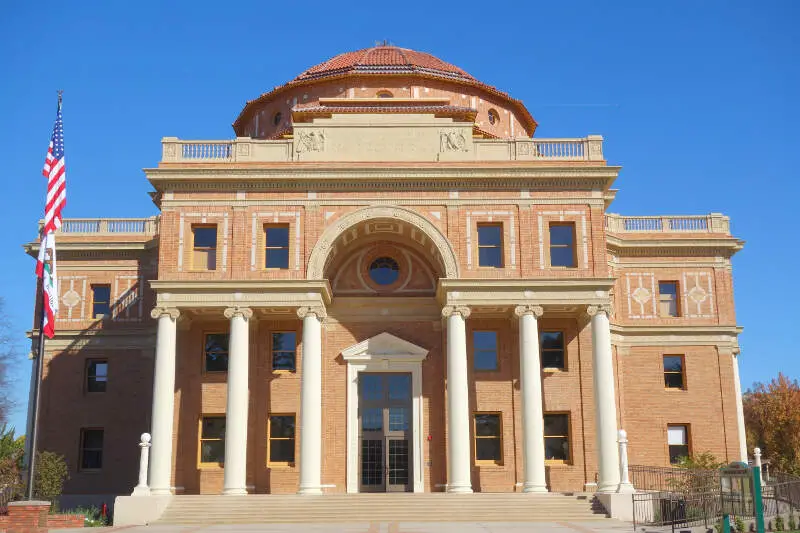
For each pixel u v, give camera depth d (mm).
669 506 33844
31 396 48938
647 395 48562
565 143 43500
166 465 38750
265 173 42000
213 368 43594
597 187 42406
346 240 43562
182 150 43125
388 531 30344
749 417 83438
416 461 42438
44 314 32125
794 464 62469
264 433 42406
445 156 43125
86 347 49562
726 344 49500
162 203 41969
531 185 42406
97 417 48594
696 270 50531
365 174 42031
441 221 41969
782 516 30812
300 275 41219
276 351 43719
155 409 39188
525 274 41250
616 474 38719
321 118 44125
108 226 52031
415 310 44750
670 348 49344
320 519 35688
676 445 48250
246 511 36375
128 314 49906
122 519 35969
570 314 43062
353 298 44688
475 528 31594
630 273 50281
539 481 38781
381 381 43969
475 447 42375
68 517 35031
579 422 42031
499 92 52750
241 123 55625
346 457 42469
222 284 40562
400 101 48031
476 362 43406
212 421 42969
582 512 36250
